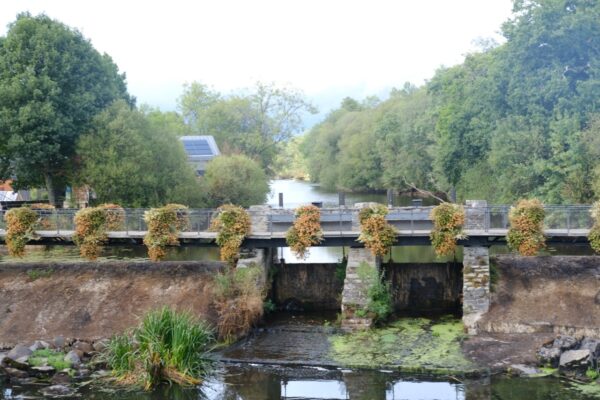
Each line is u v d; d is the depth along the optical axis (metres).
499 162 42.25
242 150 87.31
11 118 40.31
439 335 27.39
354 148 86.81
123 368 24.17
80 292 30.27
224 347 27.08
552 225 28.36
